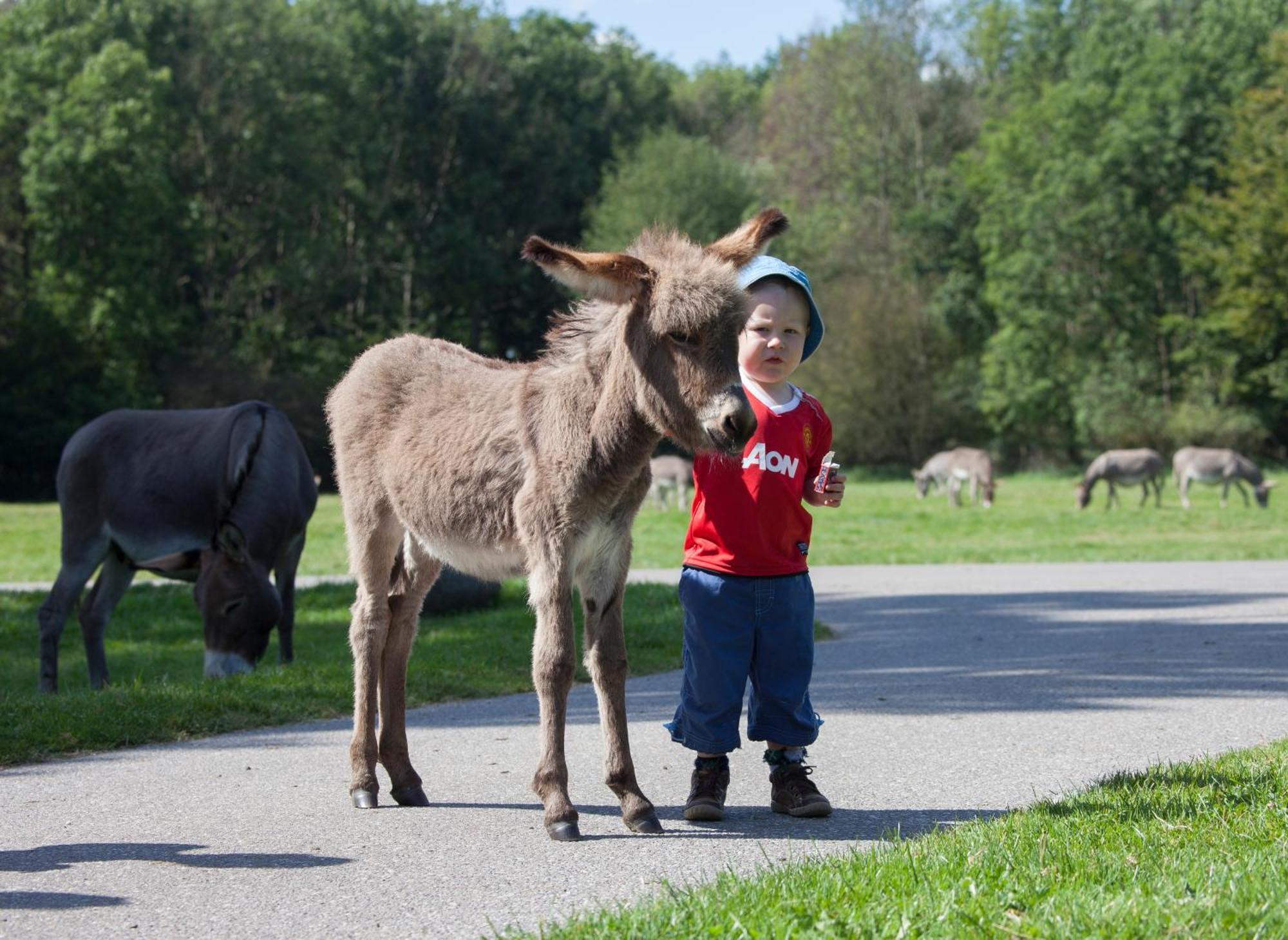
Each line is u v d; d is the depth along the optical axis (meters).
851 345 58.00
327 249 51.38
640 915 3.59
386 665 5.60
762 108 80.69
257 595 9.56
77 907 4.05
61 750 6.61
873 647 10.45
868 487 49.69
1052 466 56.50
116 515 10.12
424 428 5.48
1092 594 14.44
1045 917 3.44
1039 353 54.34
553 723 4.86
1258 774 5.27
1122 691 8.05
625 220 56.50
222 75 51.16
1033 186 53.84
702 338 4.53
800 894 3.69
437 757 6.44
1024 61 65.50
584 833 4.93
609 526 4.97
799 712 5.22
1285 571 17.17
